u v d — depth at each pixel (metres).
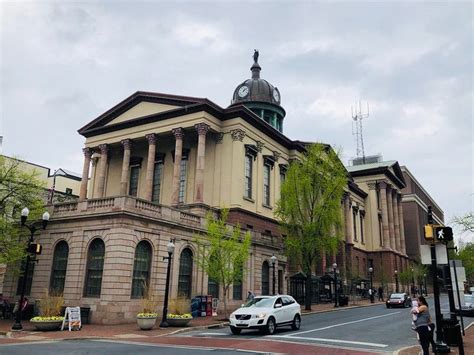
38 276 28.50
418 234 102.00
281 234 49.00
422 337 12.68
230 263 28.88
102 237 26.31
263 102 61.28
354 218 77.19
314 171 41.31
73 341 17.78
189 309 29.27
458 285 18.34
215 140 46.22
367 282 64.31
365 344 16.72
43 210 28.67
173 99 46.12
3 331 20.36
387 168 83.44
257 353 14.12
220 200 43.69
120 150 53.03
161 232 28.42
